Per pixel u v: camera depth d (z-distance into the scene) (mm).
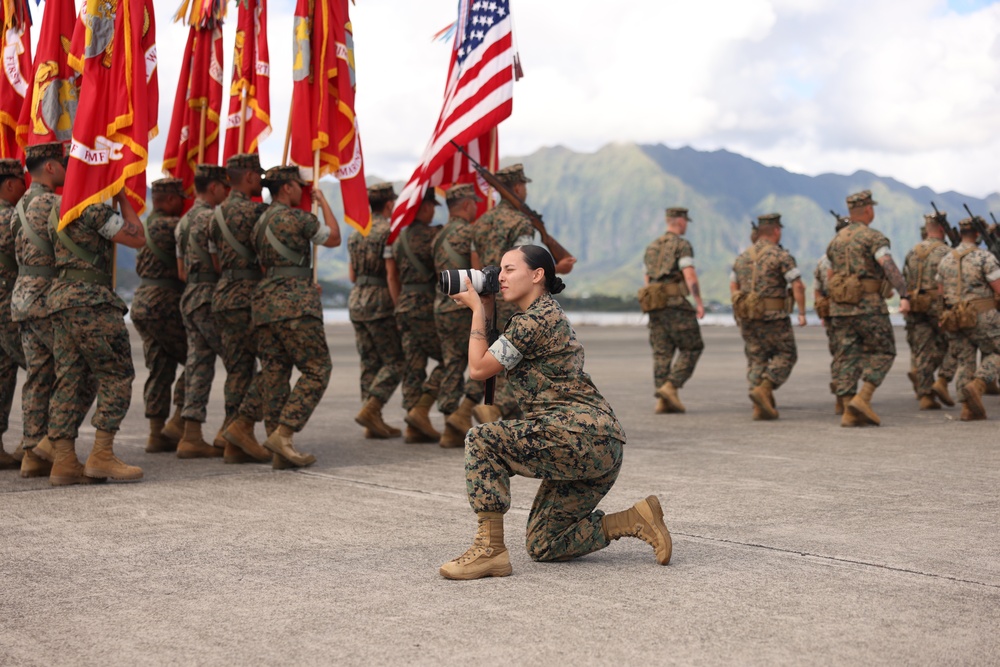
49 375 6160
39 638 3092
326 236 6699
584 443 3785
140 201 6445
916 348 10508
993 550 4242
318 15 7715
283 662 2865
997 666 2812
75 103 6695
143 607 3426
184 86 8406
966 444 7688
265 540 4461
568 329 3889
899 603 3441
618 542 4473
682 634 3096
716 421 9461
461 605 3436
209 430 8984
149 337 7461
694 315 10172
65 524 4805
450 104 8375
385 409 11039
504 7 8375
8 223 6379
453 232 7660
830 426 8992
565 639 3053
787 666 2809
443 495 5645
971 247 9234
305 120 7691
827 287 9258
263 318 6508
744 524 4805
